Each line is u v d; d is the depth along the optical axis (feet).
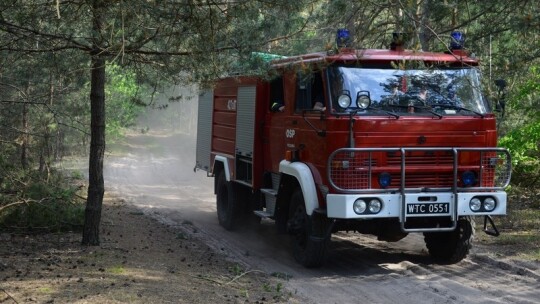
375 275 32.63
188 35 30.19
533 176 55.72
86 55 33.94
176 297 26.50
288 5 30.96
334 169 30.94
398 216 31.09
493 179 32.50
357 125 30.91
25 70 41.42
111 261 32.32
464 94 33.01
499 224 44.50
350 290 29.81
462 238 33.73
